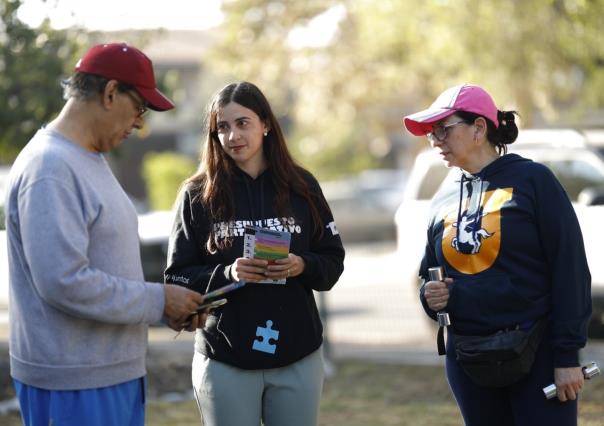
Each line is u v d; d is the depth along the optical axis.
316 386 6.83
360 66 31.75
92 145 5.89
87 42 13.63
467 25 22.83
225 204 6.70
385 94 34.38
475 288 6.47
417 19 25.25
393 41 27.73
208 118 6.80
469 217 6.57
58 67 13.05
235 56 29.02
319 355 6.89
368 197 45.28
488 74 23.75
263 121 6.78
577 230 6.40
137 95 5.86
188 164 45.75
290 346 6.66
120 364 5.87
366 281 27.42
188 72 52.44
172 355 14.45
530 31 22.08
